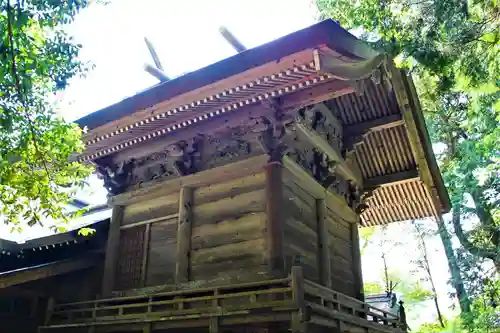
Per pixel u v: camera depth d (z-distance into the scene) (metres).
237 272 9.68
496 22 7.27
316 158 11.77
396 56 8.10
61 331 10.93
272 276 8.95
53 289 11.90
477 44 7.33
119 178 12.71
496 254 18.12
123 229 12.27
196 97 9.48
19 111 6.82
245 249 9.77
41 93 7.23
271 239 9.30
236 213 10.24
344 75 8.27
